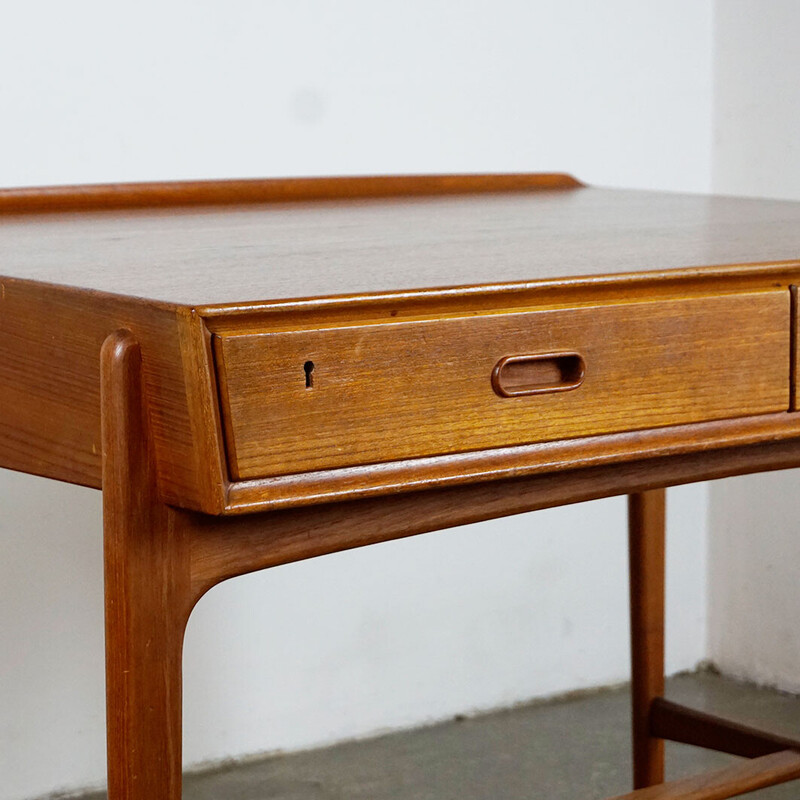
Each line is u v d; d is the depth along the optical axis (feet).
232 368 2.68
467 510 3.23
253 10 7.52
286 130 7.70
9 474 7.15
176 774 2.93
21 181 7.01
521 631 8.89
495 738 8.36
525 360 3.06
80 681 7.54
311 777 7.78
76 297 2.93
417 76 8.05
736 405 3.41
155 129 7.33
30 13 6.93
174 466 2.76
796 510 8.84
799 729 8.36
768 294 3.42
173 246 3.90
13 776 7.41
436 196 6.27
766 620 9.16
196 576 2.89
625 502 9.16
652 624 6.61
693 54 8.98
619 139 8.79
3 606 7.25
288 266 3.33
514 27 8.32
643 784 6.72
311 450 2.81
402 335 2.89
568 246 3.82
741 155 8.96
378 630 8.40
